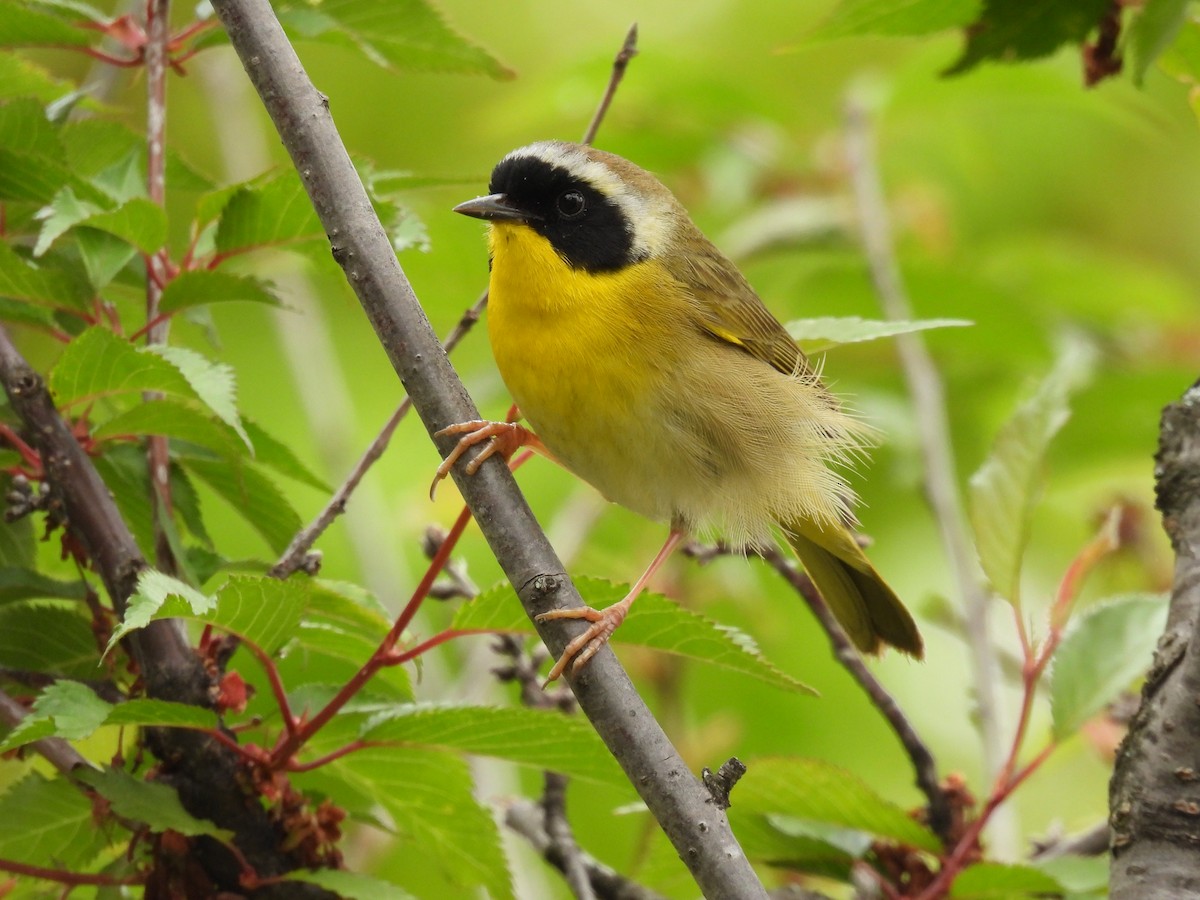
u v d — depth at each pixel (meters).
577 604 6.59
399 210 7.66
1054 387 8.41
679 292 9.08
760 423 9.16
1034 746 12.84
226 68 13.44
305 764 7.18
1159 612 8.34
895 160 16.94
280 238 7.59
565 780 8.88
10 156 7.48
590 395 8.76
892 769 13.56
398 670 7.48
